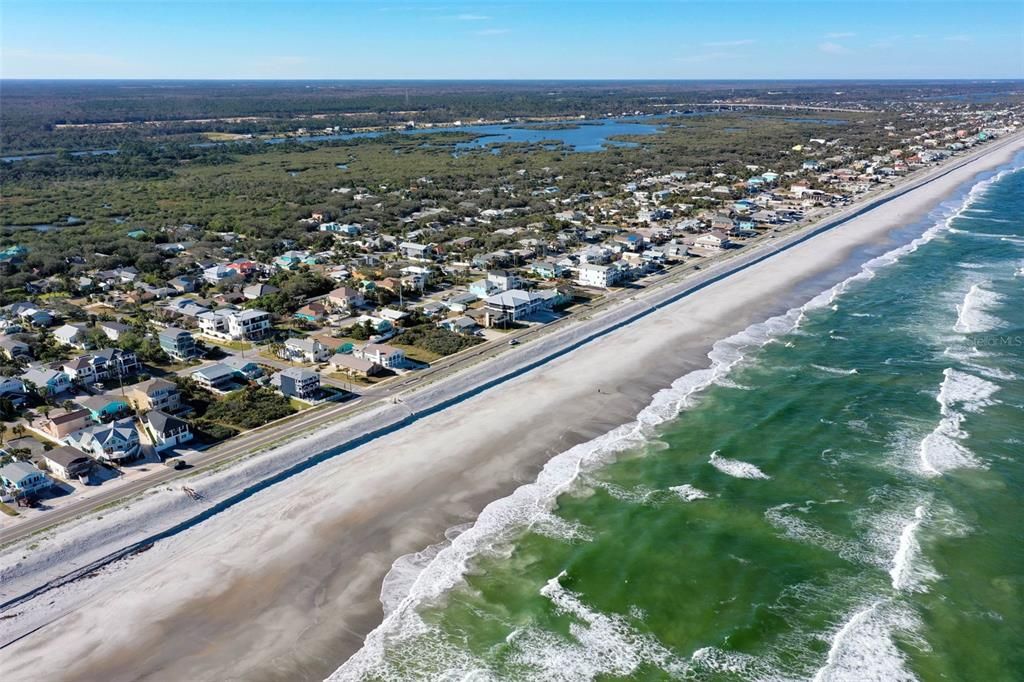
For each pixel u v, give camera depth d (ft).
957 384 287.69
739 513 211.82
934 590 179.22
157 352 335.47
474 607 179.22
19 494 218.18
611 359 333.62
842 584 182.29
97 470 237.45
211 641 170.40
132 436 246.47
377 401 288.51
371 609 179.63
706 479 230.07
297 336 363.15
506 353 330.54
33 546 193.47
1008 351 321.73
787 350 335.67
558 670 159.63
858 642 163.94
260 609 180.24
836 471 231.50
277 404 284.61
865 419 263.49
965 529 200.75
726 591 181.27
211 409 279.69
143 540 203.62
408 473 239.71
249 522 214.69
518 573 190.60
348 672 161.27
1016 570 184.85
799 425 261.65
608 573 188.85
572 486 229.86
